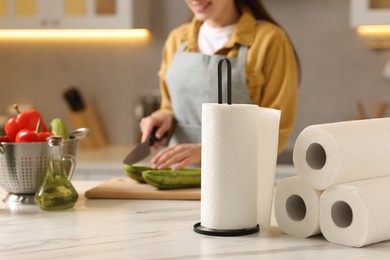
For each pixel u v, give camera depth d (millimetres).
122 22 3877
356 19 3678
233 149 1525
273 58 2652
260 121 1569
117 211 1853
